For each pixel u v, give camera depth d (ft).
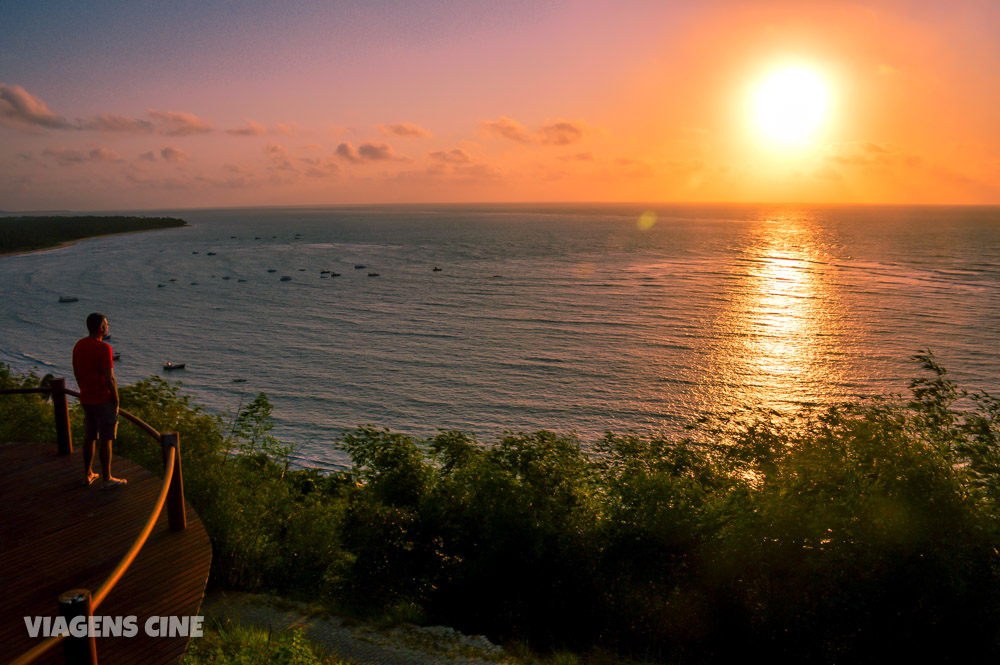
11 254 644.27
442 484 37.40
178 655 14.66
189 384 218.18
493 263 558.56
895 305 341.82
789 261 559.79
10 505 22.54
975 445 28.96
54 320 317.63
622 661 28.17
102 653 14.52
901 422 30.22
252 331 299.58
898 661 25.63
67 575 17.89
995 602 24.00
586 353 255.91
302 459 153.28
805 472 28.48
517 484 34.55
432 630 29.91
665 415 187.21
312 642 27.12
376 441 39.58
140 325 311.06
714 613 29.43
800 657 27.53
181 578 18.13
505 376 225.97
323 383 219.00
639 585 30.30
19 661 9.31
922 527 24.63
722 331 289.74
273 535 40.01
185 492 33.88
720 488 32.81
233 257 612.29
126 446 34.09
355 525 36.94
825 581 25.96
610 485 33.55
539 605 32.58
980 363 225.15
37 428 37.99
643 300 370.94
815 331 285.43
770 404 193.67
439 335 290.35
